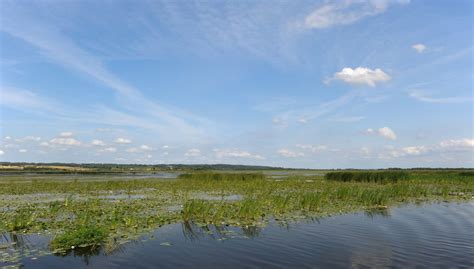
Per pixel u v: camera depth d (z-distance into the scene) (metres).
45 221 20.72
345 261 13.52
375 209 26.50
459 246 15.71
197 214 22.41
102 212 23.78
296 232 18.34
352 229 19.16
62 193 38.97
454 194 39.12
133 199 32.28
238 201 29.78
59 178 76.38
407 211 25.69
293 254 14.42
